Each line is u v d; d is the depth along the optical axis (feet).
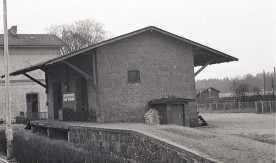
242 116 104.06
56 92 84.89
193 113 70.95
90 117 67.26
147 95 67.97
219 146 37.01
